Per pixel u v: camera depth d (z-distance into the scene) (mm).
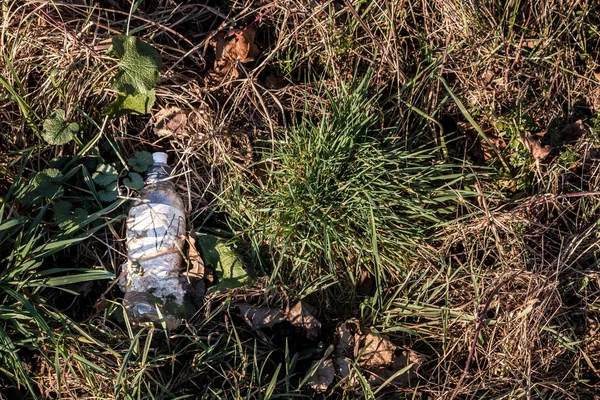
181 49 1456
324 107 1438
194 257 1398
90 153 1402
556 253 1452
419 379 1393
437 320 1413
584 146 1477
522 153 1466
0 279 1315
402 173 1423
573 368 1418
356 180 1407
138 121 1441
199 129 1444
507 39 1493
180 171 1439
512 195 1474
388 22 1479
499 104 1499
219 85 1453
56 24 1381
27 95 1393
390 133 1447
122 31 1430
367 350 1386
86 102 1418
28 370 1338
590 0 1534
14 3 1388
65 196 1388
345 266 1422
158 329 1361
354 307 1419
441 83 1493
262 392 1358
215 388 1353
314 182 1407
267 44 1498
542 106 1510
